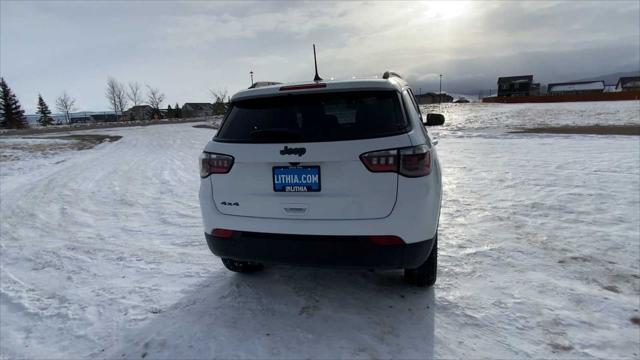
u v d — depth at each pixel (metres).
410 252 2.20
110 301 2.89
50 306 2.88
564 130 17.19
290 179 2.26
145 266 3.55
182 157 12.41
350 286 2.89
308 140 2.21
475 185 6.27
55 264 3.72
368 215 2.17
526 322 2.39
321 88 2.31
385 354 2.11
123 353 2.25
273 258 2.38
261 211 2.36
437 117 4.45
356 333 2.31
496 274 3.04
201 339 2.32
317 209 2.22
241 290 2.92
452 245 3.65
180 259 3.68
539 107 44.38
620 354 2.08
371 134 2.16
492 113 36.84
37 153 15.16
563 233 3.90
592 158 8.70
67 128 45.88
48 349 2.35
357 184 2.15
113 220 5.23
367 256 2.20
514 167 7.89
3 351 2.35
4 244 4.39
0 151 15.60
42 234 4.72
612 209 4.66
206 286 3.04
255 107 2.52
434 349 2.15
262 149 2.30
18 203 6.50
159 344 2.30
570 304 2.58
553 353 2.10
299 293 2.83
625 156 8.80
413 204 2.14
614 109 32.69
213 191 2.51
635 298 2.64
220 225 2.49
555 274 3.02
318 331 2.34
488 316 2.46
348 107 2.28
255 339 2.29
